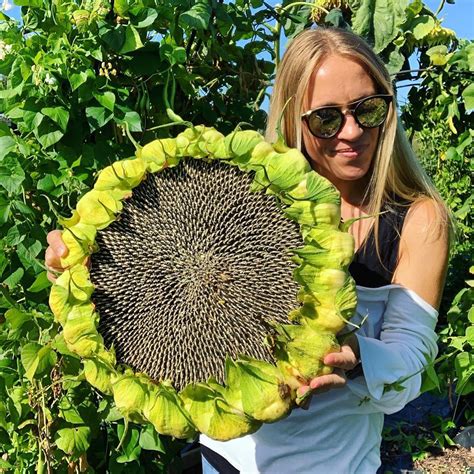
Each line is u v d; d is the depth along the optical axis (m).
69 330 0.74
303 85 0.89
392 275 0.89
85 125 1.22
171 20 1.25
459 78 1.92
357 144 0.89
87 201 0.75
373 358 0.80
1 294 1.21
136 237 0.75
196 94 1.46
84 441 1.16
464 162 2.52
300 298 0.71
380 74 0.89
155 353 0.74
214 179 0.74
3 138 1.18
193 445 1.61
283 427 0.88
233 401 0.71
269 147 0.73
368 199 0.93
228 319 0.73
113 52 1.21
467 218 2.55
